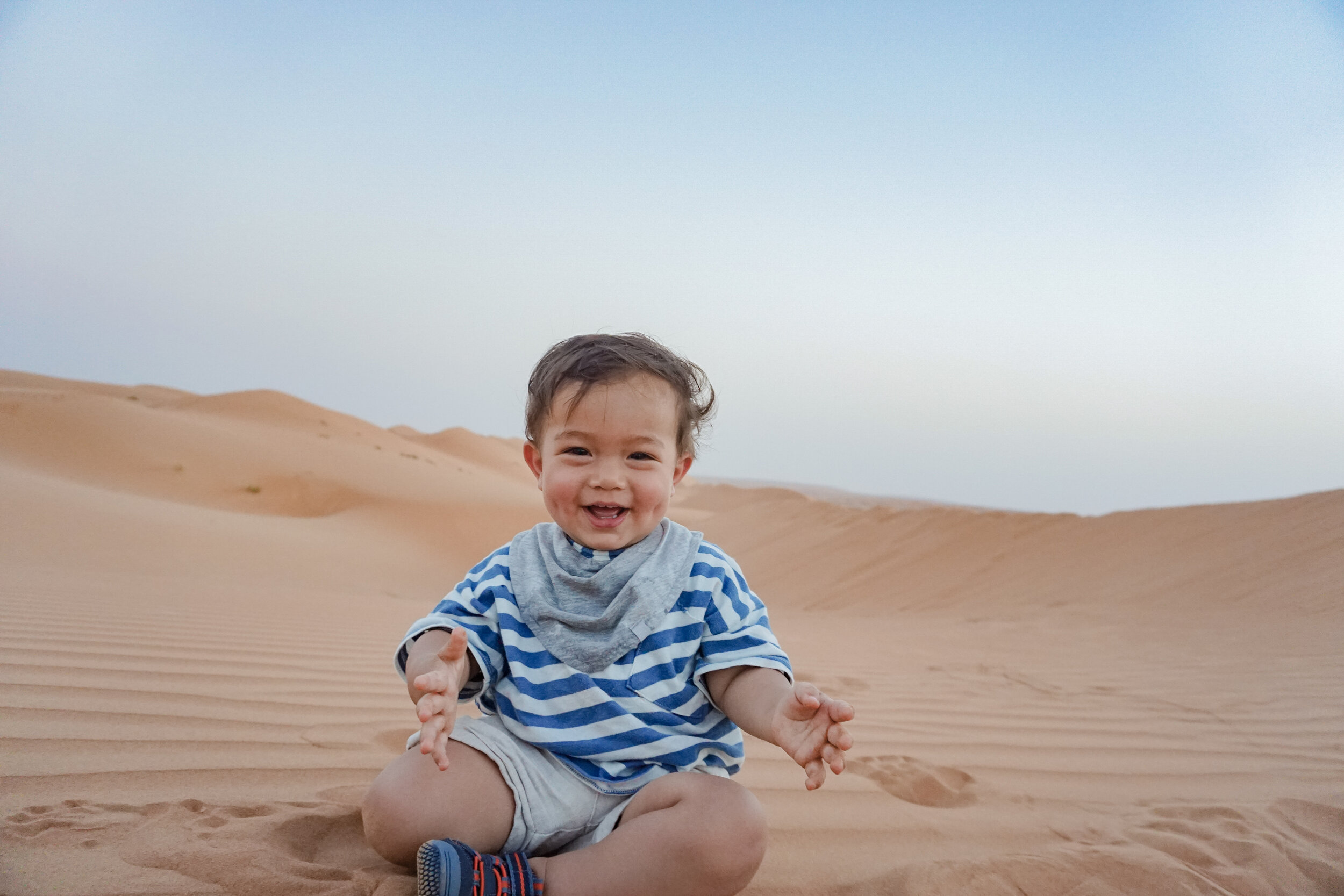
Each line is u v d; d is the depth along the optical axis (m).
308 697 2.85
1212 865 1.89
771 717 1.48
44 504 15.39
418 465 35.56
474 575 1.80
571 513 1.71
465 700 1.67
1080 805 2.31
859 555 12.16
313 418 40.44
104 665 3.00
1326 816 2.26
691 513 32.72
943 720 3.23
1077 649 5.37
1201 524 8.73
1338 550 6.99
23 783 1.81
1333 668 4.46
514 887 1.34
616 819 1.52
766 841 1.43
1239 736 3.14
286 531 20.72
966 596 9.12
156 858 1.50
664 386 1.73
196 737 2.26
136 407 29.78
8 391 27.61
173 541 15.67
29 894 1.33
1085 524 10.09
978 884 1.69
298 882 1.45
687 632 1.67
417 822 1.48
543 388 1.75
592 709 1.59
